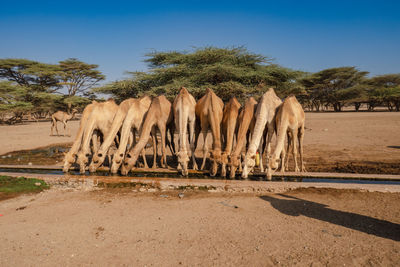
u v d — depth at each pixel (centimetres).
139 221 448
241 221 446
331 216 463
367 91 6316
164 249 362
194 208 506
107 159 1015
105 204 532
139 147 721
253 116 739
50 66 4953
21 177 686
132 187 639
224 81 2130
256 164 837
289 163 924
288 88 2306
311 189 599
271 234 400
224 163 666
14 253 351
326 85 6138
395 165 864
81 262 332
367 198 546
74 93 5216
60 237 394
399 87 5753
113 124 754
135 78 2375
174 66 2214
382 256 341
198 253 352
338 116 3894
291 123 686
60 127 2939
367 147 1231
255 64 2292
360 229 414
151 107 748
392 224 429
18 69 4803
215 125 709
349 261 331
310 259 336
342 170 815
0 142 1608
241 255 346
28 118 4819
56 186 657
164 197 572
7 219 459
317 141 1453
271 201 539
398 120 2730
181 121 712
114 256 345
